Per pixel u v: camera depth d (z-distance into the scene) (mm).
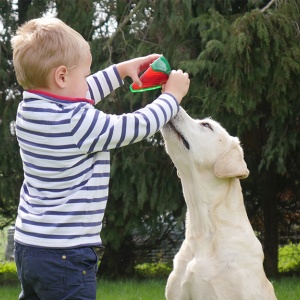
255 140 12922
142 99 11898
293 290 10539
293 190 14570
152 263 15719
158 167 12656
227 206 5570
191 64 10891
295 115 11547
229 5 11961
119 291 11062
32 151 4211
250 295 5301
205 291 5383
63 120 4145
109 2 12812
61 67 4219
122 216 13219
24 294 4504
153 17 12039
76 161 4164
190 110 11609
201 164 5547
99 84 5078
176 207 12672
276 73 10430
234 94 10477
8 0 13469
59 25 4336
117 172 12664
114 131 4180
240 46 10070
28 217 4195
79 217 4141
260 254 5531
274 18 10328
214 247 5461
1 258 17359
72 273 4145
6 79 13016
